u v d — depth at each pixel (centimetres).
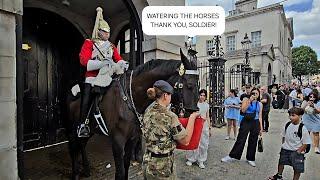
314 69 4938
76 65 746
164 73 328
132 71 353
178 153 600
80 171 457
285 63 3434
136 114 334
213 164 523
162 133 230
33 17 630
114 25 759
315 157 593
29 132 627
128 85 340
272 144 711
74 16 706
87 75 354
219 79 964
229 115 750
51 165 505
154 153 232
